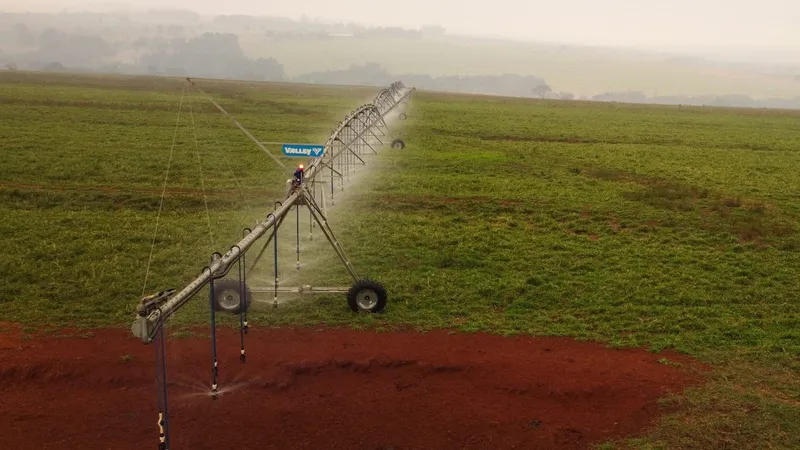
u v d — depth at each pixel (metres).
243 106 61.59
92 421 10.35
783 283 17.56
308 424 10.48
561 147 43.09
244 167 31.62
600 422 10.69
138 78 110.94
